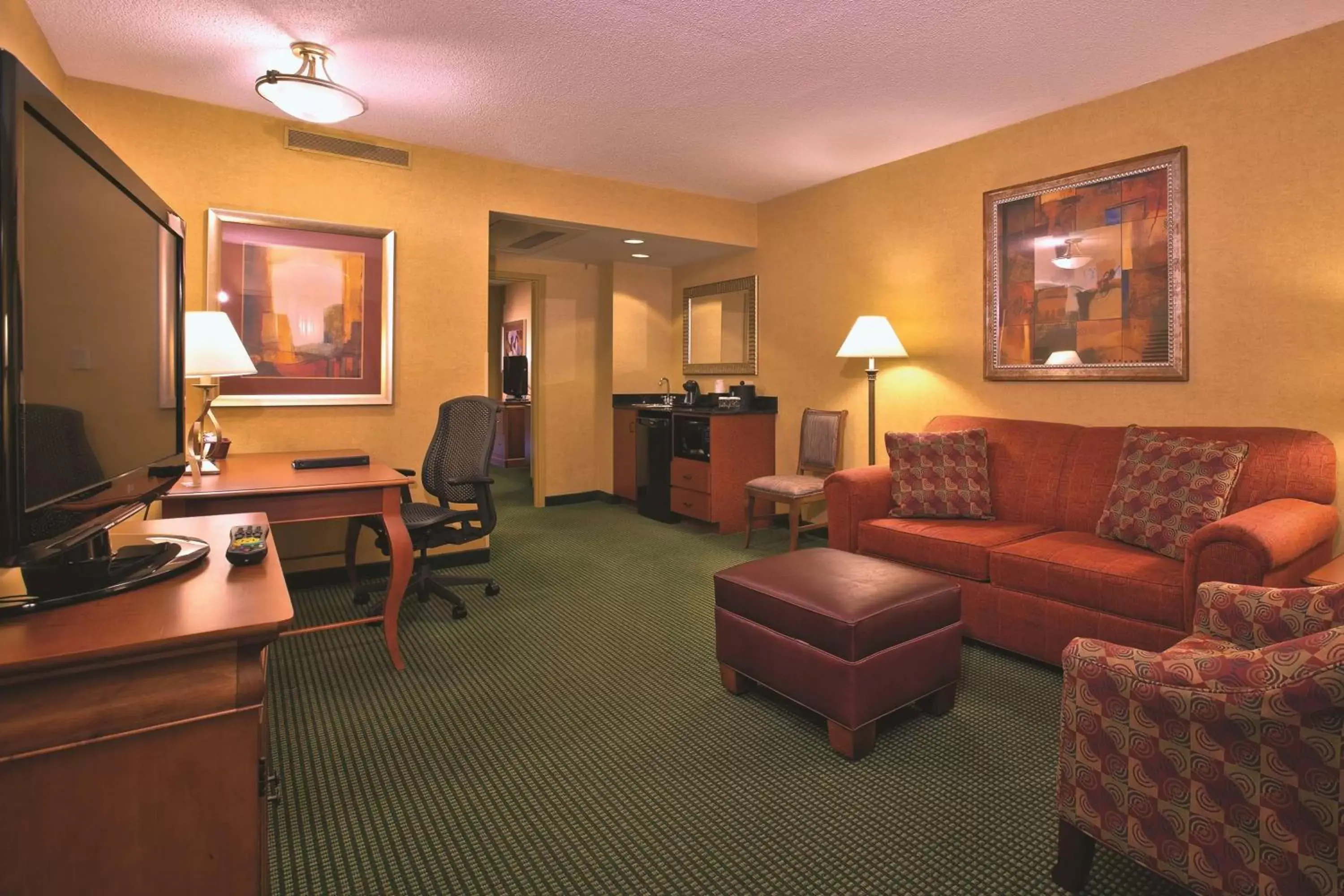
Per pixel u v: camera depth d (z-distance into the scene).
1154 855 1.37
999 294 3.77
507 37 2.77
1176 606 2.30
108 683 0.93
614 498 6.33
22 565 0.94
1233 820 1.26
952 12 2.59
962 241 3.96
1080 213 3.42
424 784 1.96
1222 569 2.18
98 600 1.08
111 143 3.22
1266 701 1.20
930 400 4.18
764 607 2.33
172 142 3.35
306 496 2.54
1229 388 2.97
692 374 6.21
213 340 2.78
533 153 4.13
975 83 3.19
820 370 4.92
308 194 3.66
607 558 4.46
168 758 0.96
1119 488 2.86
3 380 0.87
